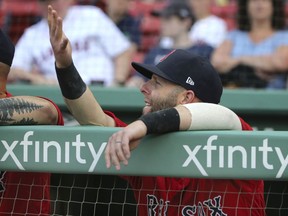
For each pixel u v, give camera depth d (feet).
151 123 28.73
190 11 71.82
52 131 30.07
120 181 37.24
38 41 67.97
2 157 30.48
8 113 30.96
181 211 32.55
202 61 33.76
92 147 29.73
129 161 29.58
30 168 30.27
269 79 65.82
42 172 31.09
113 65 67.87
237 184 31.91
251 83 65.67
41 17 73.72
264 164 28.81
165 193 32.86
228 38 68.23
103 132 29.63
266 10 67.51
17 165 30.35
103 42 67.56
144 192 33.27
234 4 78.23
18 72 67.36
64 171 29.99
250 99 52.29
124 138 28.07
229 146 28.96
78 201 37.22
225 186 31.96
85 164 29.81
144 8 82.17
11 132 30.40
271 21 67.87
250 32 68.18
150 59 70.28
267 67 65.82
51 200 37.45
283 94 52.21
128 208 37.52
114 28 68.44
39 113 31.99
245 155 28.86
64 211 37.52
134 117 53.01
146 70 33.94
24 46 68.13
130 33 74.13
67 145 29.94
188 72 33.19
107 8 73.00
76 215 37.40
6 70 33.58
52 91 53.16
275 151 28.73
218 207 32.01
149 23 78.95
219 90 34.24
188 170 29.25
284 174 28.73
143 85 33.71
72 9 68.18
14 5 80.64
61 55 31.27
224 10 78.07
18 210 33.91
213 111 30.30
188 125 29.50
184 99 33.32
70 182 37.35
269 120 52.75
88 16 67.87
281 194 36.76
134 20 74.95
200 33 71.92
